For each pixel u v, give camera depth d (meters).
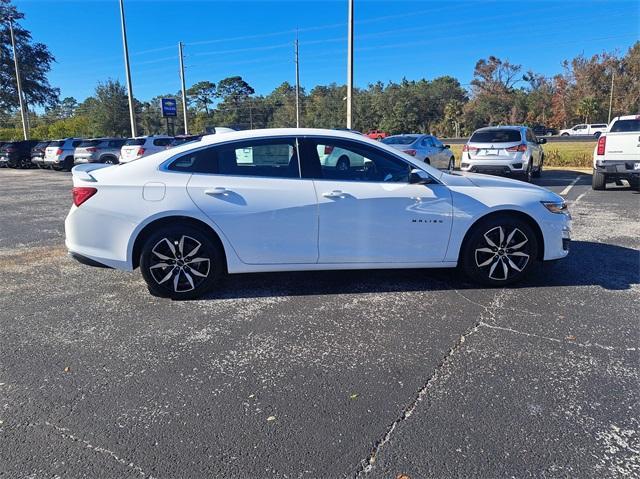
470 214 4.51
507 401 2.79
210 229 4.35
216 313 4.14
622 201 9.84
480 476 2.20
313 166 4.45
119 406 2.78
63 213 9.91
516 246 4.62
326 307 4.25
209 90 99.12
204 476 2.22
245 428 2.57
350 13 17.23
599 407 2.71
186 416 2.68
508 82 81.69
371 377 3.08
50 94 47.28
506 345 3.48
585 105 70.50
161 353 3.43
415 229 4.47
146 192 4.25
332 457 2.34
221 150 4.41
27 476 2.22
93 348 3.52
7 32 43.06
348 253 4.45
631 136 10.68
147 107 84.19
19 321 4.03
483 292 4.56
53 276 5.29
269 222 4.32
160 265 4.36
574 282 4.81
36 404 2.81
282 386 2.98
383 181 4.49
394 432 2.52
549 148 26.44
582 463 2.28
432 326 3.83
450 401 2.79
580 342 3.51
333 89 87.50
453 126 78.00
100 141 22.88
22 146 27.50
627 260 5.57
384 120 78.00
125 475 2.23
